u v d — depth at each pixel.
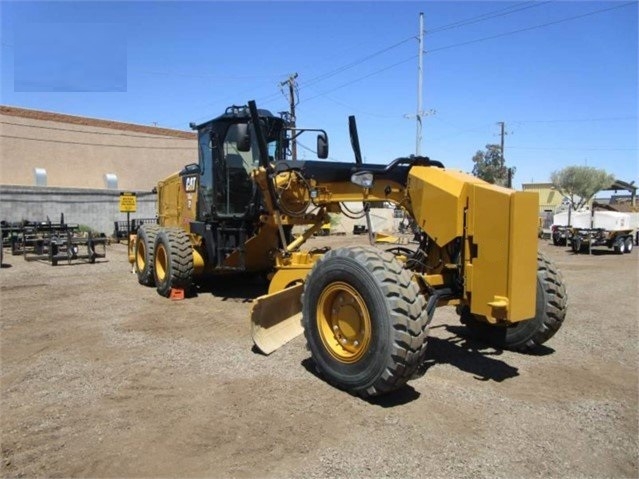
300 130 7.74
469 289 4.61
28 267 13.27
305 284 4.86
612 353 5.82
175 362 5.37
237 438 3.69
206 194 8.80
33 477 3.22
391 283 4.11
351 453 3.48
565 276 13.20
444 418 4.02
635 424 3.99
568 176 49.66
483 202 4.46
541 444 3.65
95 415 4.09
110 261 14.74
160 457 3.44
